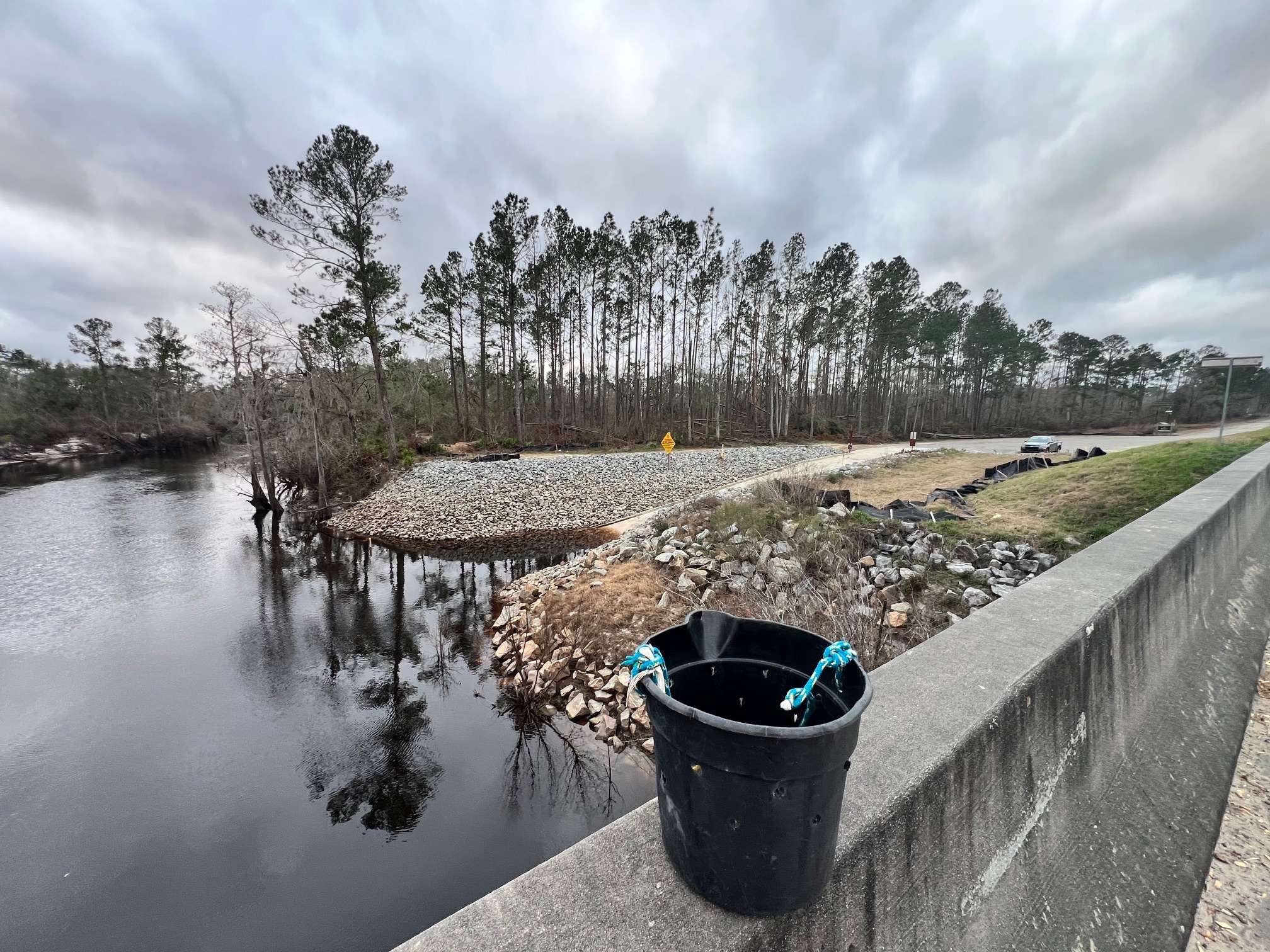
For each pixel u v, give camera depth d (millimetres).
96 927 3791
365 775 5215
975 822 1258
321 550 13625
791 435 37125
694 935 757
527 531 14320
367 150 22344
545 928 784
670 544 8688
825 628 5805
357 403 24984
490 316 33844
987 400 53969
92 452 37500
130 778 5258
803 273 36719
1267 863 1844
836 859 893
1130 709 2162
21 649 8164
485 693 6578
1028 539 6758
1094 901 1502
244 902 3926
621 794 4723
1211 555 3568
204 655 7926
